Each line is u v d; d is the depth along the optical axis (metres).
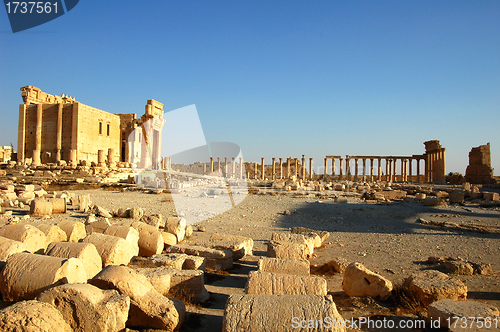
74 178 37.19
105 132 55.94
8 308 4.19
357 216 21.38
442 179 69.44
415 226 18.28
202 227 15.61
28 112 50.84
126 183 35.94
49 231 9.74
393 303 7.02
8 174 39.12
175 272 7.12
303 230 14.24
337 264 9.81
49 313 4.32
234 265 10.42
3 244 7.11
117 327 4.73
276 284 6.12
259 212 22.06
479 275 9.41
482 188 50.16
